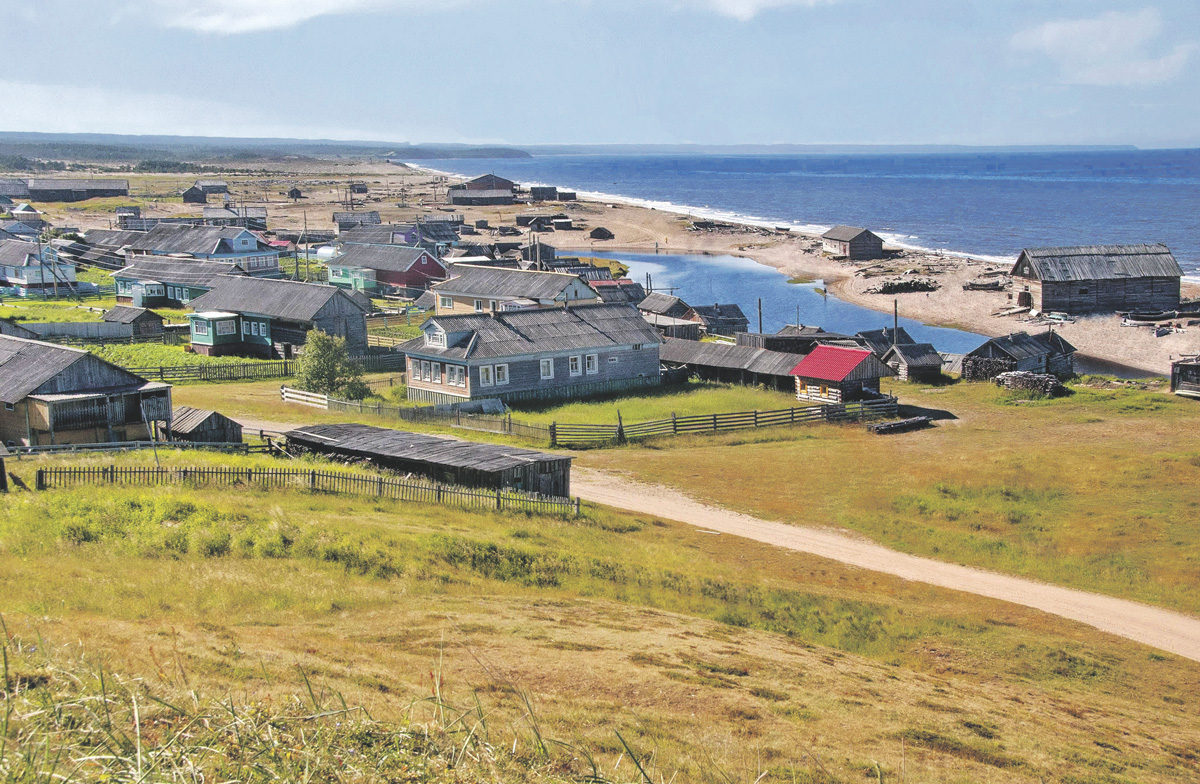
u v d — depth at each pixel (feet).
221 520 99.76
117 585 76.89
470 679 62.44
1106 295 343.26
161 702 36.70
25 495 104.53
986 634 97.14
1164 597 110.42
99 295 383.24
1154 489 146.10
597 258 542.57
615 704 61.98
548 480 136.77
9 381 149.38
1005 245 589.32
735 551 121.08
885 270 465.88
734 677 72.08
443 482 132.87
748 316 373.20
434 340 222.07
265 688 53.16
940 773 58.80
